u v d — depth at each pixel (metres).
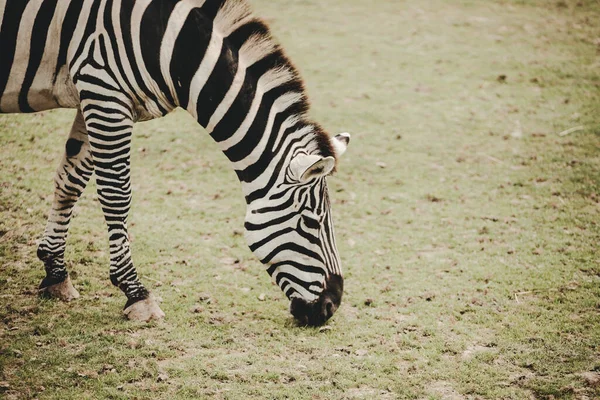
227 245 5.77
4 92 4.37
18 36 4.20
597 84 9.14
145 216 6.10
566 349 4.42
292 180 4.17
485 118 8.27
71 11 4.17
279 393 3.93
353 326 4.69
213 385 3.98
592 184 6.82
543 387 4.02
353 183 6.90
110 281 5.12
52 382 3.92
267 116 4.23
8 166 6.55
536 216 6.29
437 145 7.64
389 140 7.72
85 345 4.31
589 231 6.02
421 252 5.74
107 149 4.30
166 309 4.79
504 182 6.91
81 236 5.66
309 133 4.28
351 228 6.11
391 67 9.58
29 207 5.94
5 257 5.26
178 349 4.34
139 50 4.16
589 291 5.12
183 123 8.04
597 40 10.59
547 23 11.27
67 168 4.66
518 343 4.49
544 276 5.33
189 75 4.18
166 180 6.78
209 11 4.21
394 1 12.13
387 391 4.00
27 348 4.22
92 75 4.18
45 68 4.32
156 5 4.12
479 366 4.25
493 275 5.36
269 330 4.61
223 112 4.21
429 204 6.54
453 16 11.50
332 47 10.12
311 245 4.27
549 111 8.45
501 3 12.13
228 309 4.87
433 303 4.99
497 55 10.02
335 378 4.10
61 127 7.53
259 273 5.41
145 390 3.91
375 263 5.55
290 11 11.44
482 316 4.82
